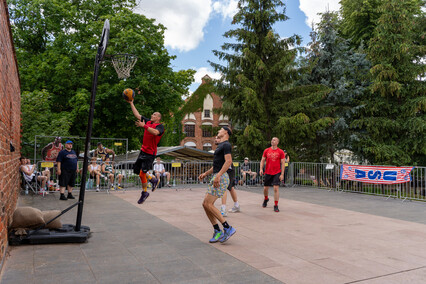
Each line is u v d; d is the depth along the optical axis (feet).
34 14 67.21
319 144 67.97
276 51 63.26
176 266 12.59
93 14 71.67
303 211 26.91
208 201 15.78
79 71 67.56
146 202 31.27
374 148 61.62
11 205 18.38
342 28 85.35
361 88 65.77
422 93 63.10
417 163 62.75
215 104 152.66
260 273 11.91
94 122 64.28
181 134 145.48
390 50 63.36
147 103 69.51
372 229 20.21
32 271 11.85
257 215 24.79
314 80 69.92
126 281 10.93
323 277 11.59
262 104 61.16
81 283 10.69
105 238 17.06
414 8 73.72
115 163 43.11
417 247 16.01
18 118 29.94
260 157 61.67
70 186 32.94
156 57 68.54
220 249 15.10
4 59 14.94
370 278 11.57
